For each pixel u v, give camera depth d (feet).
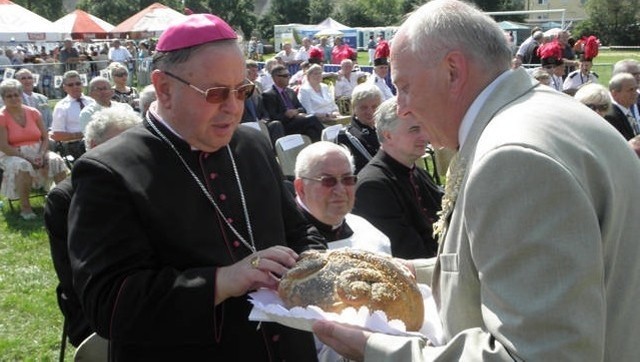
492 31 4.80
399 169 11.39
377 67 41.37
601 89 20.26
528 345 3.96
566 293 3.89
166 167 5.69
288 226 6.86
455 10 4.84
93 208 5.37
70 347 14.24
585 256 3.92
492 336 4.26
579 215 3.96
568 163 4.10
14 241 21.97
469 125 4.79
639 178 4.68
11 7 69.92
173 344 5.32
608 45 145.69
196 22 5.45
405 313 5.43
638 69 26.99
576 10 198.18
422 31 4.82
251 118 31.24
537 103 4.55
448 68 4.75
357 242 9.75
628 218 4.51
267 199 6.34
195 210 5.69
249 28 204.13
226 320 5.69
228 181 6.05
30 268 19.40
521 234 4.01
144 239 5.45
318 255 5.77
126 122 10.66
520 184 4.02
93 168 5.48
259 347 5.85
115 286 5.20
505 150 4.10
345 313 5.08
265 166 6.57
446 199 5.16
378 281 5.48
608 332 4.41
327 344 5.07
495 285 4.12
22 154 24.57
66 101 27.94
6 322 15.58
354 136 18.02
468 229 4.33
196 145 5.81
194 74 5.37
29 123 24.93
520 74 4.84
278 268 5.47
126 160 5.57
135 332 5.21
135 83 68.74
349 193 9.57
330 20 147.64
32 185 25.03
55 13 208.03
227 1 198.49
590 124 4.53
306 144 21.74
